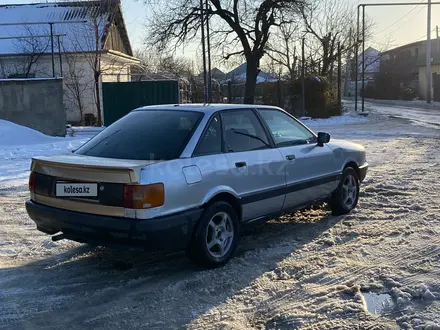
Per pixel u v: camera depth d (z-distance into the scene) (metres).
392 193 7.73
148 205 4.04
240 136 5.09
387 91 62.66
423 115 30.69
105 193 4.17
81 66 26.38
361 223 6.11
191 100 27.84
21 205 7.43
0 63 26.73
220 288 4.23
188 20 26.55
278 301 3.93
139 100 21.25
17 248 5.35
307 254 5.01
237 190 4.83
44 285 4.34
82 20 27.91
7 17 29.38
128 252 5.23
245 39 27.39
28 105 17.58
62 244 5.50
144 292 4.18
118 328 3.56
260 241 5.54
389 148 14.02
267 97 29.78
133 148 4.69
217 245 4.70
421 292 3.93
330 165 6.19
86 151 4.94
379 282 4.20
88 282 4.41
